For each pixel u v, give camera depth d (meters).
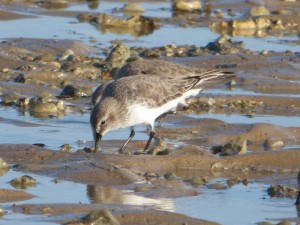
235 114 17.94
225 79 16.70
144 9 31.25
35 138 15.30
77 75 21.06
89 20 28.86
